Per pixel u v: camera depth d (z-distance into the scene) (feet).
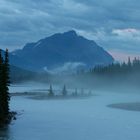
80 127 286.66
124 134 255.09
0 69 288.30
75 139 233.55
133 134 255.50
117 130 273.33
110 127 289.53
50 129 273.33
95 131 267.18
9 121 303.89
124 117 365.40
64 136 243.40
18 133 251.19
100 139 234.99
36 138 233.96
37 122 313.53
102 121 329.93
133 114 398.42
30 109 448.24
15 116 352.28
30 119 335.06
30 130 266.57
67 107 495.00
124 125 301.84
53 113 400.88
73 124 304.91
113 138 239.09
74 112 417.69
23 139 229.04
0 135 241.35
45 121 322.14
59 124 303.27
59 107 492.95
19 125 291.17
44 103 570.05
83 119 343.67
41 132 258.37
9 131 259.19
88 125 299.17
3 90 291.38
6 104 298.76
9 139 228.22
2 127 276.62
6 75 293.84
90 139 234.17
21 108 460.55
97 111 434.30
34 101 616.39
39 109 451.53
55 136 242.78
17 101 607.37
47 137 238.07
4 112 295.69
